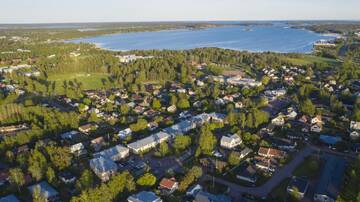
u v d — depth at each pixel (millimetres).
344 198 113438
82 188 127250
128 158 161375
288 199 123688
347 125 195875
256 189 131750
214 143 169000
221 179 139500
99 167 142500
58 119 198375
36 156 147625
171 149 169000
